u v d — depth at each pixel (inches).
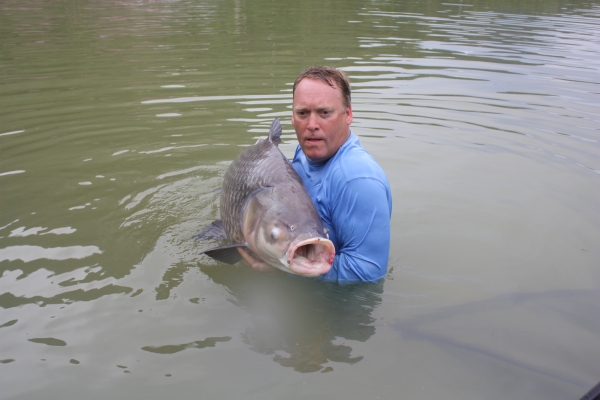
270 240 121.7
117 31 496.1
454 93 315.0
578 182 201.9
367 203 124.7
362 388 101.9
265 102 292.7
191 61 385.1
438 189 195.3
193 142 238.7
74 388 100.7
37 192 187.5
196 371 106.0
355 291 130.2
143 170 209.0
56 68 358.9
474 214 177.2
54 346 112.0
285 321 122.7
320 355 111.3
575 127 261.3
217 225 160.7
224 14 620.1
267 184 132.4
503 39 494.6
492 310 127.4
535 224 171.0
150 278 138.2
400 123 263.3
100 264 143.7
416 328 120.4
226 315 124.3
